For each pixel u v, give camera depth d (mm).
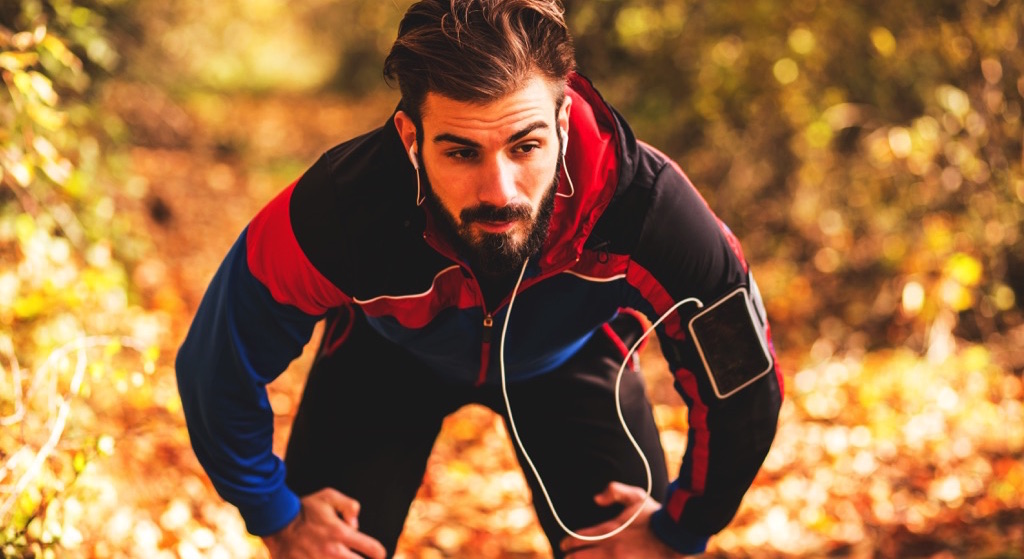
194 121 12719
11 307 3119
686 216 1723
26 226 3303
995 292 5246
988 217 5285
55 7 4188
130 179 6066
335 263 1727
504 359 1961
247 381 1839
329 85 20719
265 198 10031
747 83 5832
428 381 2150
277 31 20547
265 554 3379
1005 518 3686
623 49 6379
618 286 1816
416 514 4160
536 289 1796
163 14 9969
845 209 6180
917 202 5520
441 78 1434
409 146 1587
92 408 3621
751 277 1846
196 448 1945
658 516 2047
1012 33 5230
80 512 2387
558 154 1563
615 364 2186
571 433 2154
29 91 2998
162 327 5297
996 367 4977
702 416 1879
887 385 4957
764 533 3826
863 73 5719
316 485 2119
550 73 1487
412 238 1717
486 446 4824
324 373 2148
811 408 4883
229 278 1796
